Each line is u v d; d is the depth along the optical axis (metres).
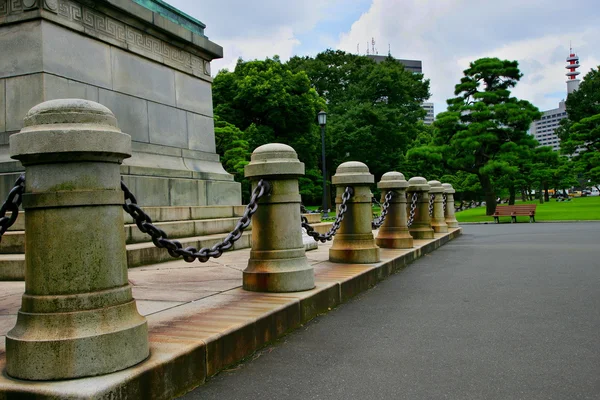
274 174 4.96
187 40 10.45
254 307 4.16
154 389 2.71
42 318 2.63
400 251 9.20
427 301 5.61
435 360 3.52
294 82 38.22
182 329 3.43
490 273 7.67
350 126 43.84
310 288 5.05
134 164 8.85
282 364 3.45
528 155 31.09
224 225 9.48
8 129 7.70
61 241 2.68
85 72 8.25
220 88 38.75
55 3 7.81
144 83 9.47
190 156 10.54
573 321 4.55
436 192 14.99
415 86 55.41
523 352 3.67
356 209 7.38
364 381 3.12
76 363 2.55
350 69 54.38
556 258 9.44
